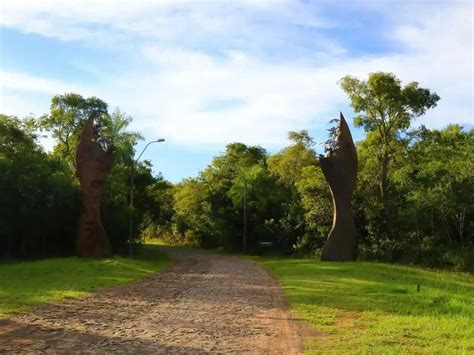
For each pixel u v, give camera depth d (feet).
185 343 31.76
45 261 101.40
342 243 116.98
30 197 123.54
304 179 161.07
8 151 149.59
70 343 30.96
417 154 145.48
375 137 147.33
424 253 128.98
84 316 41.01
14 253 132.57
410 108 138.82
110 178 141.69
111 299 52.29
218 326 37.81
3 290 54.95
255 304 50.08
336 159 119.75
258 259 147.13
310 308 46.03
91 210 116.98
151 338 33.12
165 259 133.90
